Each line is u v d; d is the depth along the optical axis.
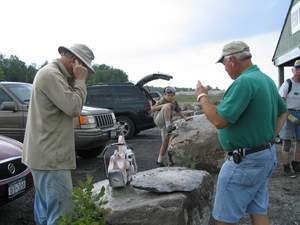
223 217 3.38
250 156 3.27
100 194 3.75
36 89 3.42
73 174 7.58
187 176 4.28
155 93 19.84
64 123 3.49
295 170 7.14
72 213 3.59
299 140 7.06
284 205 5.41
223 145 3.42
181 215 3.71
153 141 12.88
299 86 6.90
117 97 13.28
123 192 4.03
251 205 3.51
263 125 3.26
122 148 4.23
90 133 8.33
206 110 3.23
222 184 3.39
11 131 8.52
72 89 3.49
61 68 3.50
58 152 3.45
